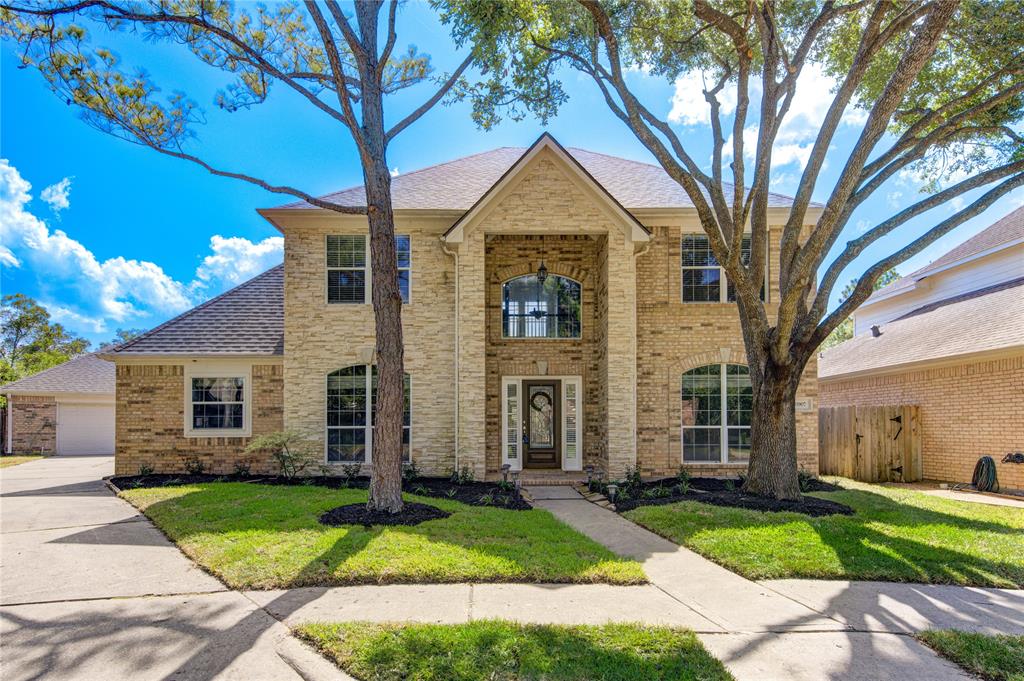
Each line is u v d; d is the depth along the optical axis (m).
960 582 6.05
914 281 21.42
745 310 10.22
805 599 5.54
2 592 5.65
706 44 11.30
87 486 12.81
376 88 9.12
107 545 7.41
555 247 14.66
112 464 19.09
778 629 4.80
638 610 5.19
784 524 7.97
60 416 24.53
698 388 13.74
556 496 11.38
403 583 5.88
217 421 14.00
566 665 4.05
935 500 10.38
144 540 7.66
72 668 4.09
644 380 13.65
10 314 40.94
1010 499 11.41
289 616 5.00
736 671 4.05
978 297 17.44
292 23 10.57
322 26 8.40
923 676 4.01
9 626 4.83
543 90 11.30
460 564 6.30
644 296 13.76
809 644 4.51
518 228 12.93
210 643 4.49
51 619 4.97
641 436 13.55
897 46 11.09
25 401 24.06
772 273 13.61
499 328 14.54
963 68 11.20
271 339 14.51
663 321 13.74
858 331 25.67
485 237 14.03
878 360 17.05
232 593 5.62
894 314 23.30
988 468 12.46
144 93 9.21
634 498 10.41
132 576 6.14
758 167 9.73
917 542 7.28
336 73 8.60
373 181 8.90
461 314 12.91
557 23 10.45
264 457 13.83
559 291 14.73
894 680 3.95
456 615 5.02
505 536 7.50
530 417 14.80
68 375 25.36
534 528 7.96
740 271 9.62
